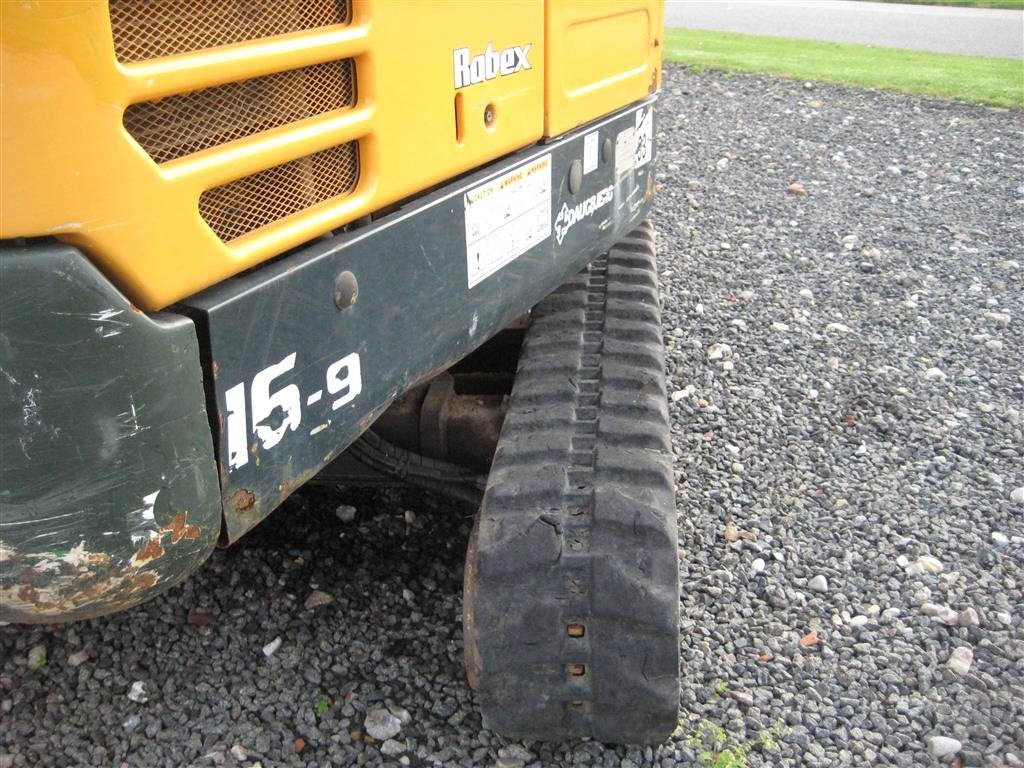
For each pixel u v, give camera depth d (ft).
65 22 4.15
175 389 4.86
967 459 12.28
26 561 4.67
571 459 7.48
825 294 17.24
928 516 11.09
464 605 7.23
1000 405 13.58
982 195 22.68
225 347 5.16
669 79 34.24
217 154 5.01
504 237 7.62
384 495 10.82
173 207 4.79
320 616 9.11
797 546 10.50
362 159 6.03
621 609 6.64
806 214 21.48
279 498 5.72
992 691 8.59
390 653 8.71
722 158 25.59
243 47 5.03
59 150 4.23
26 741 7.84
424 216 6.58
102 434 4.65
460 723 7.99
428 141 6.52
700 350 14.93
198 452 5.06
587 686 6.93
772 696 8.49
